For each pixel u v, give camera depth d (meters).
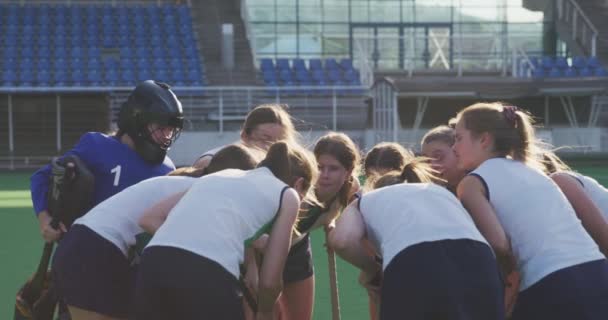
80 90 23.73
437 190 3.99
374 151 4.72
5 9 28.11
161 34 28.03
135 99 4.88
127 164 4.88
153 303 3.77
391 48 29.30
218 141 24.05
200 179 4.05
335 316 5.25
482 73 28.66
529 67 27.41
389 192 4.01
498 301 3.76
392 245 3.79
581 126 26.44
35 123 25.72
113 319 4.29
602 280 3.91
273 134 5.17
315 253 10.01
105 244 4.28
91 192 4.73
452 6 29.84
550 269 3.89
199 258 3.74
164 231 3.86
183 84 25.91
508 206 4.02
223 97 24.98
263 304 4.01
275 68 27.08
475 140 4.21
